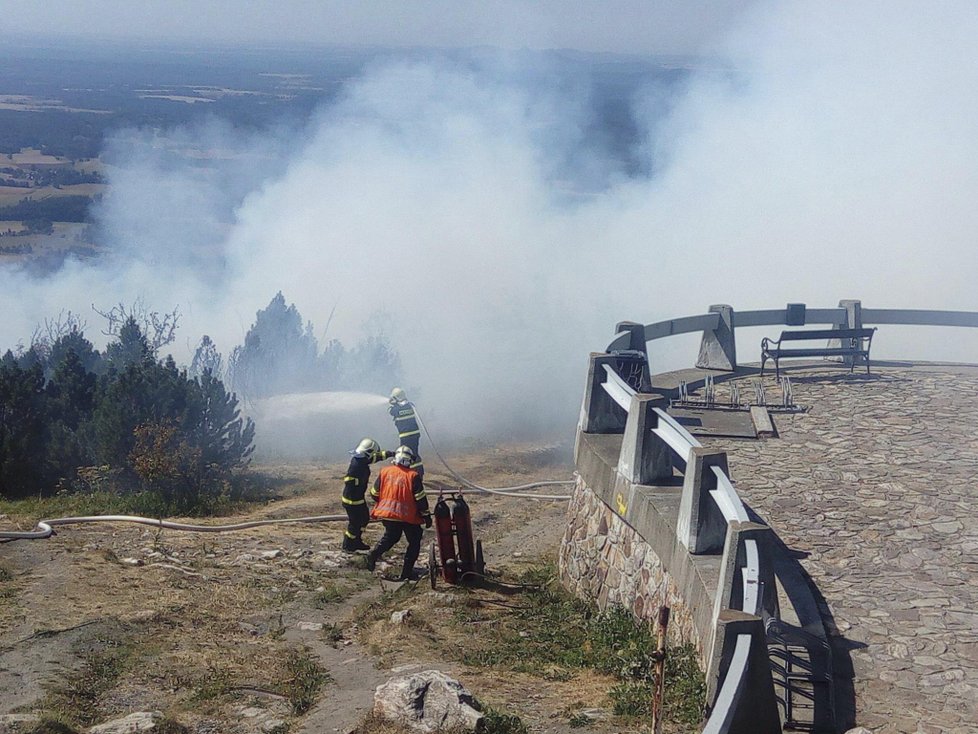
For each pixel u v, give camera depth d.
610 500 10.23
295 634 9.70
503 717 6.87
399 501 12.02
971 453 11.69
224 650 9.09
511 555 14.08
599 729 6.78
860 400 14.09
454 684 7.08
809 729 6.04
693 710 6.84
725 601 6.64
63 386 19.64
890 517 9.64
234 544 13.62
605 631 9.20
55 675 8.25
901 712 6.29
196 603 10.55
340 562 12.64
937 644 7.14
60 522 14.15
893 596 7.93
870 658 6.94
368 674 8.34
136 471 16.81
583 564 11.16
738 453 11.71
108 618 9.73
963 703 6.40
